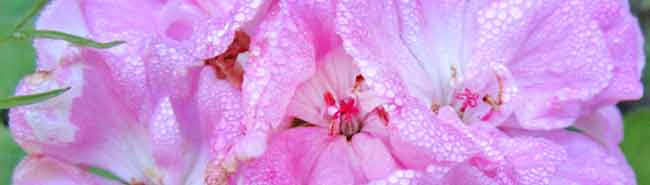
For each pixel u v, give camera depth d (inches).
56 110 7.7
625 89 8.0
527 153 7.5
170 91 7.7
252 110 6.8
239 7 7.1
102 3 8.2
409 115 6.9
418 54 7.9
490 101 7.9
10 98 6.7
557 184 7.9
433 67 8.0
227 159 6.8
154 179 8.1
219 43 7.1
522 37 8.0
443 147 6.9
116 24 8.1
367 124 7.6
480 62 8.0
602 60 7.8
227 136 7.0
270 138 7.1
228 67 7.4
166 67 7.7
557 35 7.9
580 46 7.8
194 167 7.9
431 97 8.0
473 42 8.1
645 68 13.9
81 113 7.8
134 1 8.3
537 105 7.9
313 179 7.3
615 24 8.1
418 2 7.9
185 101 7.7
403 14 7.8
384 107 7.0
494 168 7.0
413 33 7.8
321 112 7.5
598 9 7.9
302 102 7.4
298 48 6.9
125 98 7.8
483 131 7.4
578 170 8.0
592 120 8.5
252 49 6.9
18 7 12.6
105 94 7.8
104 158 8.1
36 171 7.9
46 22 8.2
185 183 8.0
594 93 7.8
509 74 7.7
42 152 7.9
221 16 7.5
